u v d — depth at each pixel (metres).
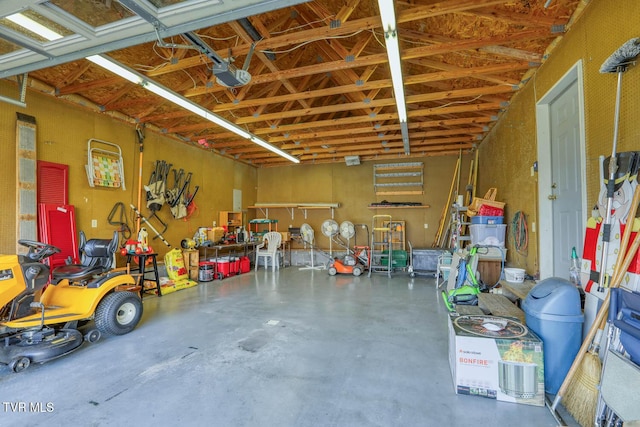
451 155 8.36
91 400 2.21
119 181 5.38
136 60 4.16
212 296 5.27
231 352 3.01
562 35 3.10
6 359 2.53
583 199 2.68
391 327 3.71
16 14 2.24
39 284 2.92
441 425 1.93
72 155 4.66
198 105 4.72
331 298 5.13
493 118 5.48
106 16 2.30
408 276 7.26
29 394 2.28
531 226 4.04
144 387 2.38
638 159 1.92
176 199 6.59
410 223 8.61
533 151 3.92
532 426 1.91
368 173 9.02
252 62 4.79
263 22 4.17
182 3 2.12
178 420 1.99
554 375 2.21
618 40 2.22
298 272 7.88
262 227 9.91
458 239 5.91
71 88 4.20
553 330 2.22
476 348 2.24
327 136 6.95
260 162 9.49
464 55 4.15
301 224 9.57
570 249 3.24
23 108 4.05
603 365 1.74
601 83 2.44
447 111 5.11
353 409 2.10
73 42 2.61
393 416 2.02
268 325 3.79
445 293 4.82
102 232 5.10
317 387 2.38
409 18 2.96
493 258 4.74
